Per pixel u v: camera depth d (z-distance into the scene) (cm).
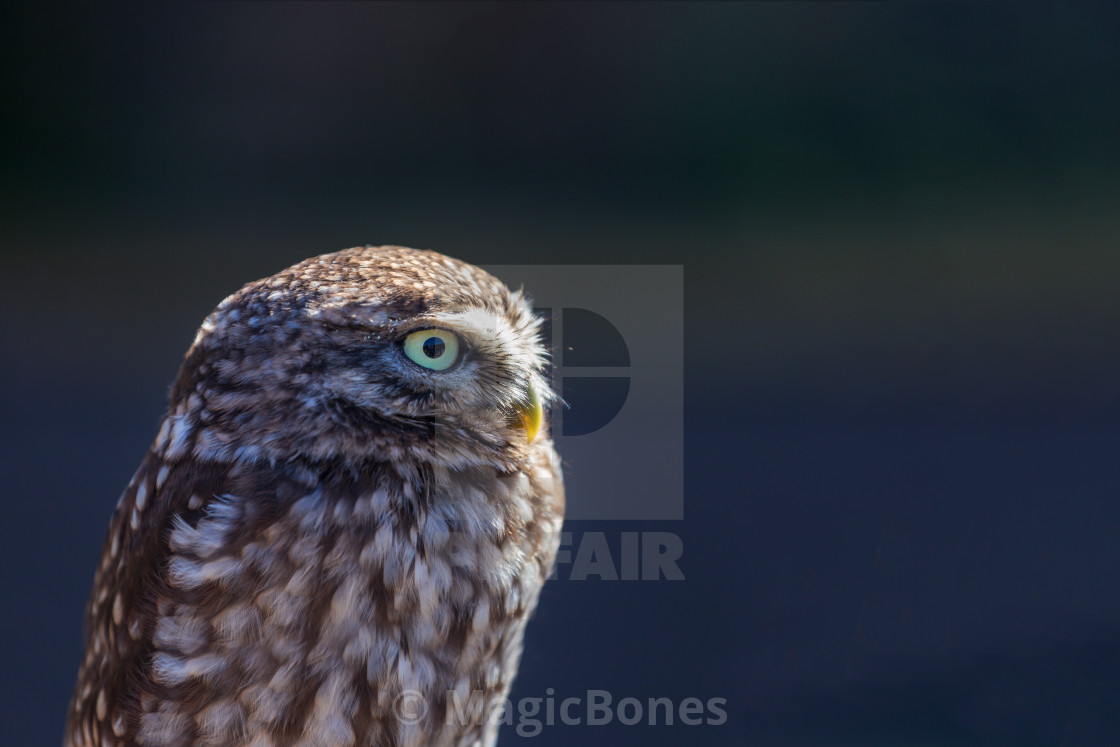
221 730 385
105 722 411
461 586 405
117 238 2322
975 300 1828
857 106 2445
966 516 1134
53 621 955
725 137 2519
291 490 382
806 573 1023
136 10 2622
